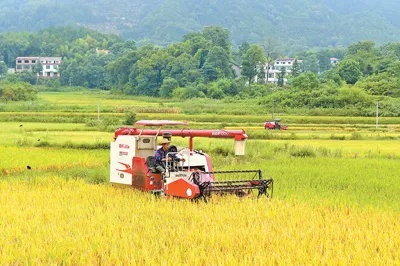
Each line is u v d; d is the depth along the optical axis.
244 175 35.16
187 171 26.50
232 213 21.84
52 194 26.48
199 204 23.77
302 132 85.88
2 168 38.34
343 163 45.62
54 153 48.03
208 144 54.41
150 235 18.62
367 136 77.12
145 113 114.06
